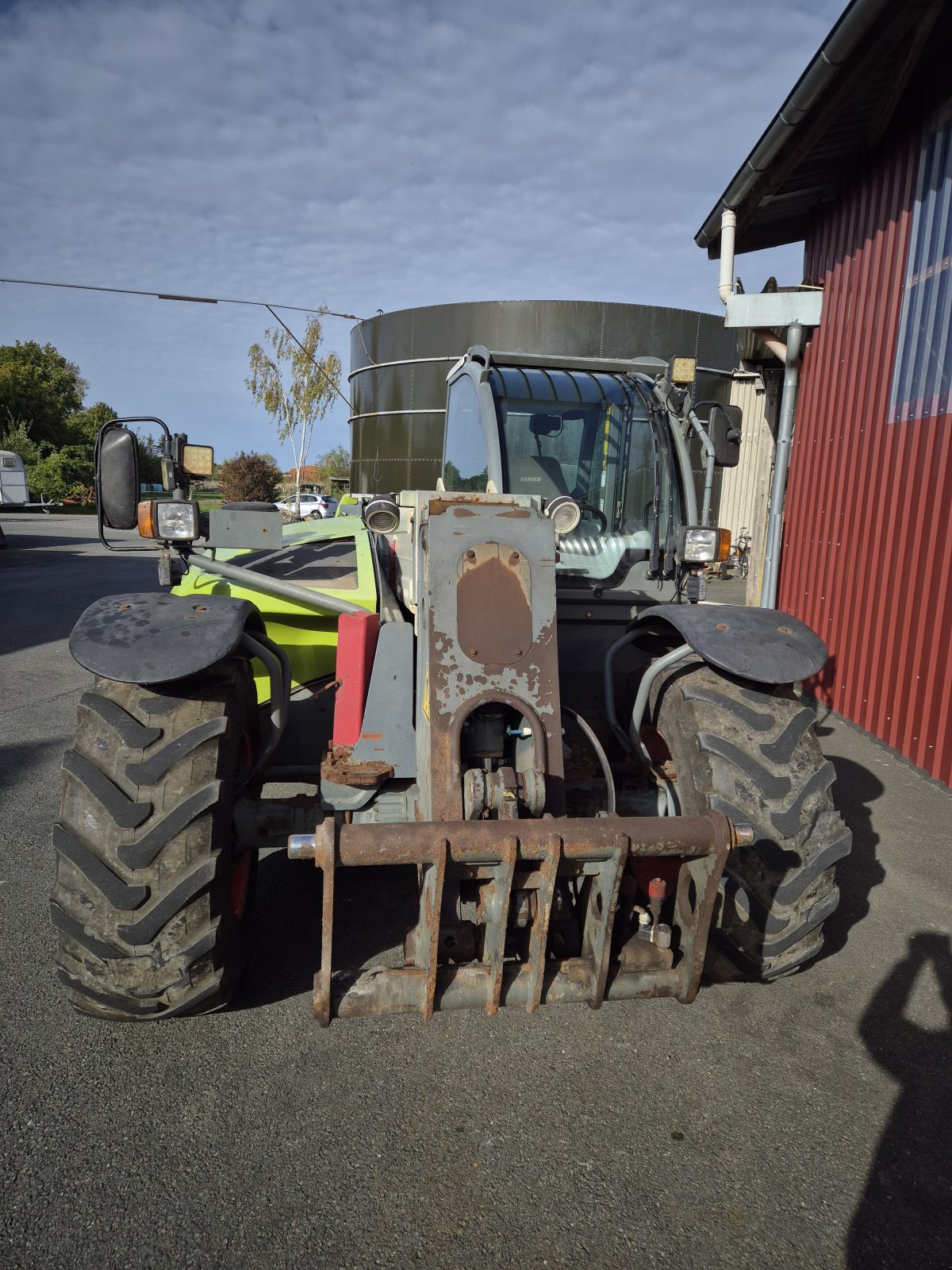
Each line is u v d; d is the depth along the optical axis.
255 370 29.02
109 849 2.12
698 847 2.01
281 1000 2.64
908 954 3.05
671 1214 1.88
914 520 5.33
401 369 15.31
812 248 7.14
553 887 1.96
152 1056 2.37
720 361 14.53
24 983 2.70
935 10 4.24
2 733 5.36
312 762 3.19
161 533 2.67
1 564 15.33
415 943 2.15
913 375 5.38
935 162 5.14
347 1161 2.00
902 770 5.11
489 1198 1.91
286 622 3.22
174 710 2.24
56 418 49.47
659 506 3.43
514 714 2.32
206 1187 1.91
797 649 2.46
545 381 3.45
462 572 2.26
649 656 3.39
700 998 2.75
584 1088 2.29
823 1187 1.98
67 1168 1.96
